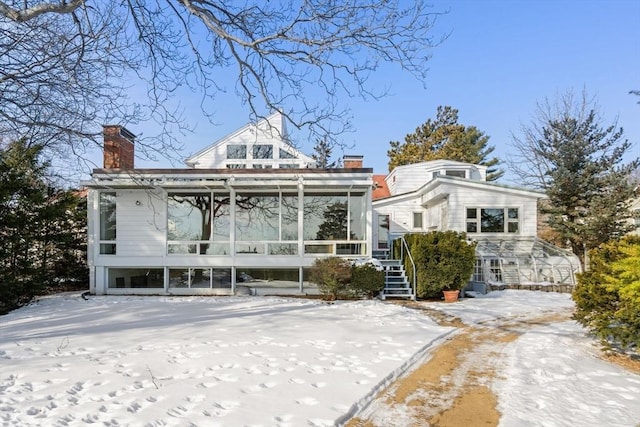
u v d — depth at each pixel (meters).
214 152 22.30
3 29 7.99
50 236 16.12
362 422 4.48
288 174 16.34
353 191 17.06
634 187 22.86
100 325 9.62
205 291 16.73
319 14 7.87
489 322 10.69
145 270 17.03
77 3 7.17
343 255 16.58
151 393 5.03
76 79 8.71
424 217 25.58
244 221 16.94
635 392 5.39
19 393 5.02
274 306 12.91
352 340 8.09
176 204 17.00
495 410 4.82
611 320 7.48
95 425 4.14
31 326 9.64
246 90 9.70
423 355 7.31
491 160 45.22
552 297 15.98
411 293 15.42
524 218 21.28
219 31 7.98
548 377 6.03
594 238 23.27
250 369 6.07
